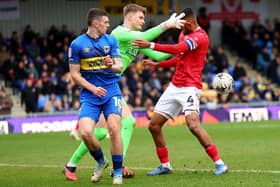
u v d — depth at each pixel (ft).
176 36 191.31
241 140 111.34
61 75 176.65
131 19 69.41
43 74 170.60
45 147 110.83
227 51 220.84
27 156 95.86
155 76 179.42
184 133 132.16
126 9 69.77
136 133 137.28
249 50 213.87
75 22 217.15
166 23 67.31
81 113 62.64
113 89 63.31
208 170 71.36
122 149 62.54
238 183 60.44
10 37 203.51
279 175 65.36
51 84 169.17
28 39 190.39
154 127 68.90
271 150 91.81
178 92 67.56
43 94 167.53
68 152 100.32
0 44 188.85
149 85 176.86
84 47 62.64
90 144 62.44
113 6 217.56
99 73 63.05
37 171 76.33
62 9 215.10
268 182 60.70
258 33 216.95
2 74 185.37
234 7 230.89
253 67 213.46
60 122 157.69
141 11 69.56
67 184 63.93
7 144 119.75
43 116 157.07
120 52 69.21
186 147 101.19
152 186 60.44
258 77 192.95
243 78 187.93
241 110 170.50
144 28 217.36
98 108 62.95
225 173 67.26
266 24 225.97
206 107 168.76
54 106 165.78
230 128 141.79
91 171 74.54
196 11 228.02
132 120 69.00
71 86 168.04
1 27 207.10
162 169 69.31
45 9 213.25
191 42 65.92
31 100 162.50
